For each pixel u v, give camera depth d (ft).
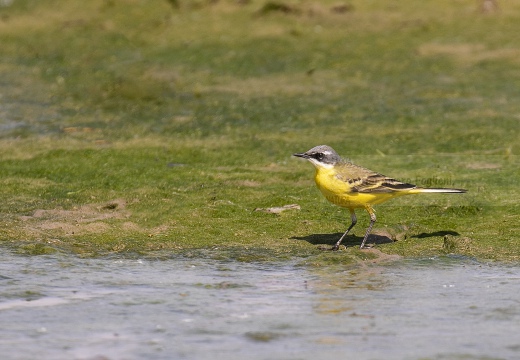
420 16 87.45
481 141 60.39
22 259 42.80
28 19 91.97
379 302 36.96
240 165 57.00
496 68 75.72
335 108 68.33
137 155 58.49
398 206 50.24
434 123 64.54
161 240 45.75
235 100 70.74
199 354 31.50
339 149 59.21
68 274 40.81
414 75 74.95
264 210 49.70
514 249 43.86
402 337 32.96
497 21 85.51
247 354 31.48
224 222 48.16
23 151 59.57
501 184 52.44
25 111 69.00
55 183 53.72
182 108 69.41
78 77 77.10
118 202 50.62
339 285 39.32
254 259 43.21
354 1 90.79
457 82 73.20
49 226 47.26
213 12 90.68
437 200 50.49
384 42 81.92
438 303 36.78
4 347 32.30
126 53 82.48
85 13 92.68
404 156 57.82
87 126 65.62
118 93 73.10
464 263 42.32
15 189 52.54
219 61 79.46
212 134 63.41
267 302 37.06
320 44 82.07
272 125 65.10
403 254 43.70
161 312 35.91
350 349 31.83
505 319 34.83
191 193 51.78
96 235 46.32
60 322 34.83
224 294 38.14
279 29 85.81
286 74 76.43
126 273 41.04
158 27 88.02
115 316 35.50
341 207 49.96
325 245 45.19
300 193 52.26
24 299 37.47
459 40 81.51
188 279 40.19
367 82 73.82
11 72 78.43
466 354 31.27
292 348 31.99
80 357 31.37
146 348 32.17
